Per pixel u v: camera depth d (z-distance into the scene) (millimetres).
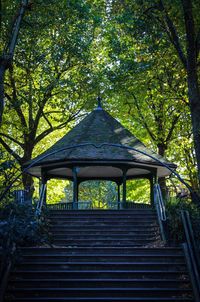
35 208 18359
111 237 18266
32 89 29750
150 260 13398
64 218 20125
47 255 13367
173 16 22734
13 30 19703
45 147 37688
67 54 29953
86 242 17672
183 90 28531
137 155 26500
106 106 34344
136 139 28625
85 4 25422
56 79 29312
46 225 18750
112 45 28422
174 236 16484
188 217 15484
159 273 12547
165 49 26125
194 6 21219
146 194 39000
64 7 24359
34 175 30328
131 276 12516
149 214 20328
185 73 27062
